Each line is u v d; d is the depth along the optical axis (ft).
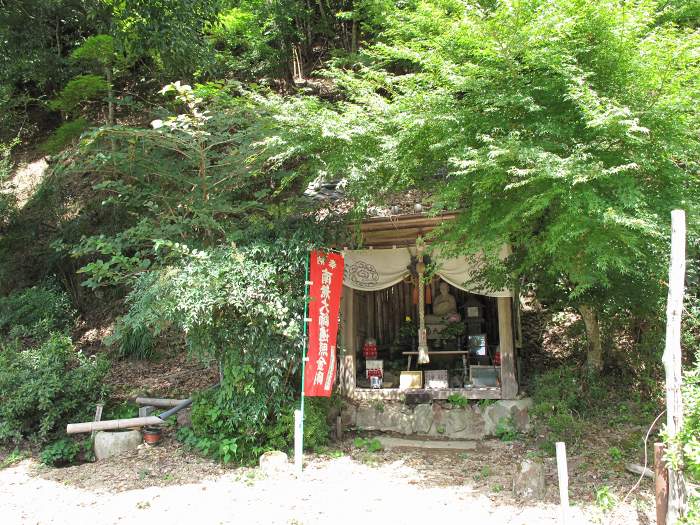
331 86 48.75
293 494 19.25
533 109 17.38
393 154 20.85
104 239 24.85
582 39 18.69
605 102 17.48
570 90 17.10
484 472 21.06
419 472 21.65
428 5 21.35
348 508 17.94
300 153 22.74
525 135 19.24
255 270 22.95
